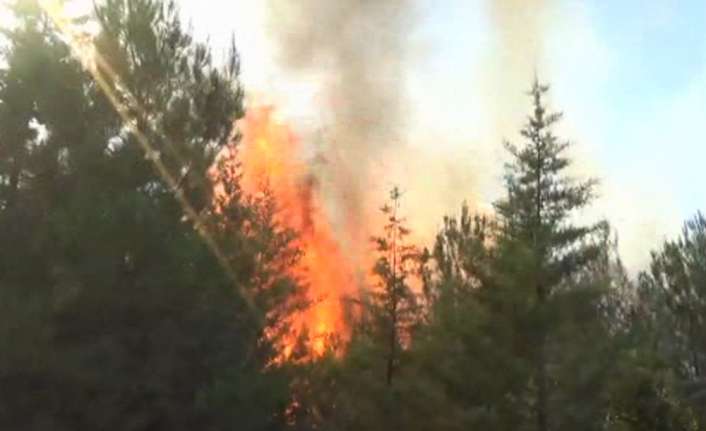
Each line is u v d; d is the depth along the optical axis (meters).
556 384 23.48
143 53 23.88
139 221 19.78
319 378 27.69
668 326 39.62
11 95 21.89
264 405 20.50
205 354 20.48
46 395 18.77
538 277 24.44
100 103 22.61
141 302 19.47
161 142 23.58
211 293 21.36
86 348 18.81
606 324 28.28
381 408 26.86
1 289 19.28
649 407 28.48
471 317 24.33
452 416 24.34
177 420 19.52
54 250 19.66
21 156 21.72
